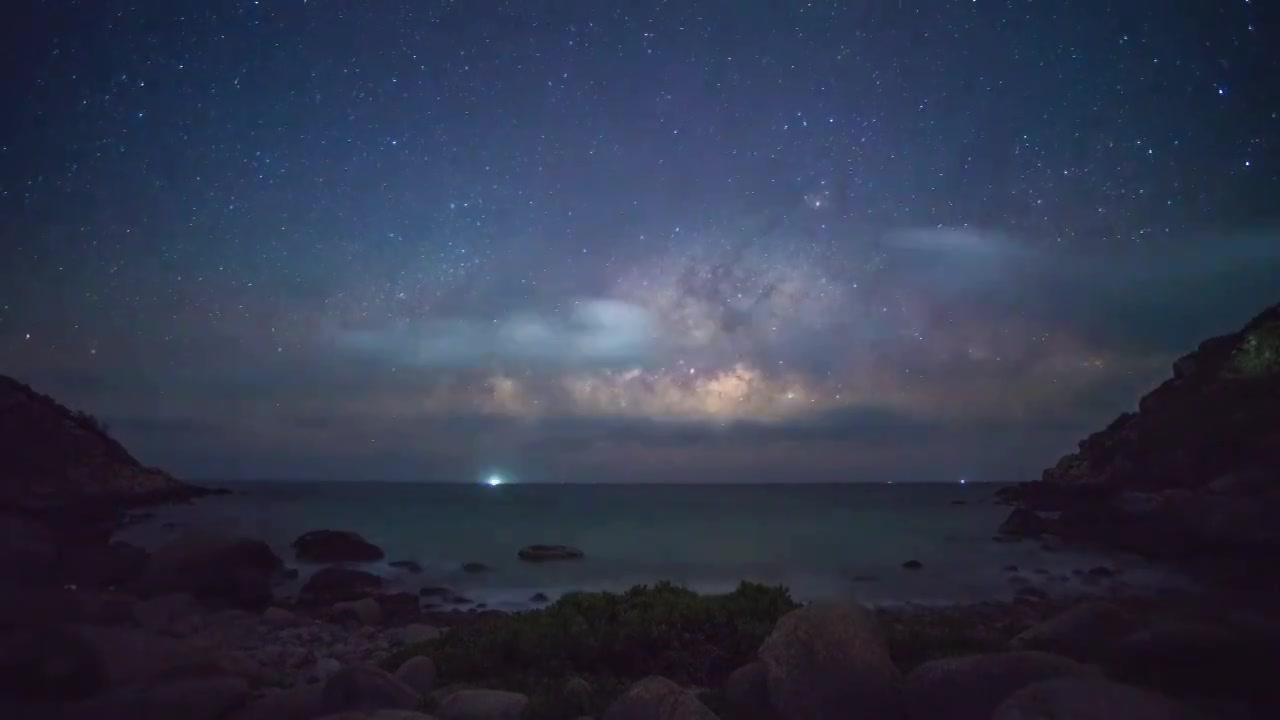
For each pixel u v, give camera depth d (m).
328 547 45.88
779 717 11.53
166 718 12.51
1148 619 15.70
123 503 85.31
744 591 16.98
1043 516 68.69
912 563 44.22
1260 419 57.59
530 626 15.80
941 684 10.88
